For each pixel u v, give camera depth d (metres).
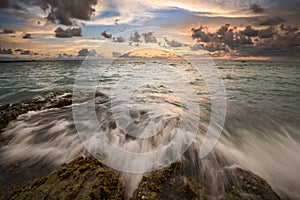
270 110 7.09
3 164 3.49
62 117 5.80
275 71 27.62
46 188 2.56
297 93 10.21
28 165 3.45
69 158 3.64
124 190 2.69
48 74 22.19
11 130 4.91
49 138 4.48
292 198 2.83
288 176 3.34
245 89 11.17
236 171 3.09
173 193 2.54
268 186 2.66
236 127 5.38
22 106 6.69
